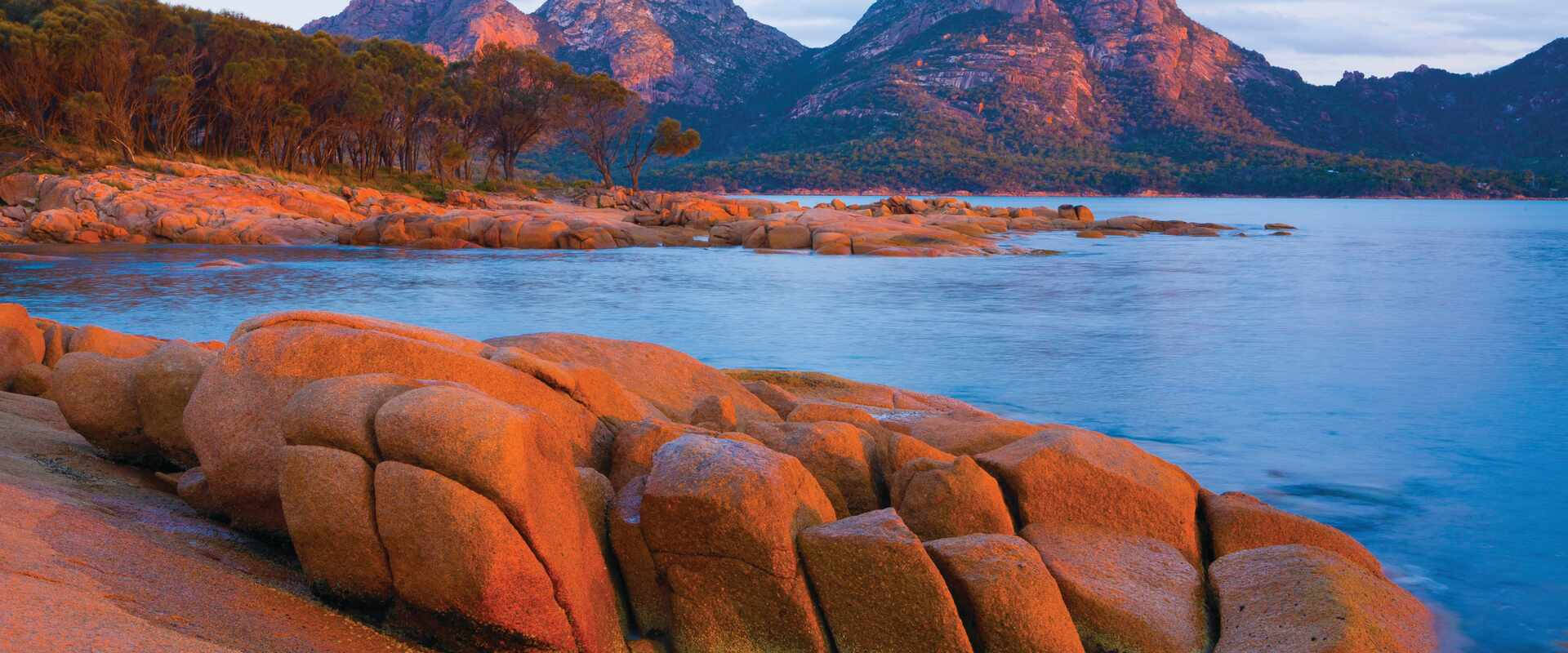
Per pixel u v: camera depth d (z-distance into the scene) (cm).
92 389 849
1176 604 730
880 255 5547
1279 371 2062
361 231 6038
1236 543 848
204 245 5819
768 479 665
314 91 8375
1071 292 3738
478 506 573
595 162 10375
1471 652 741
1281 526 855
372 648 578
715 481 657
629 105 10231
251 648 516
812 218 6462
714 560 662
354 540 601
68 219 5750
